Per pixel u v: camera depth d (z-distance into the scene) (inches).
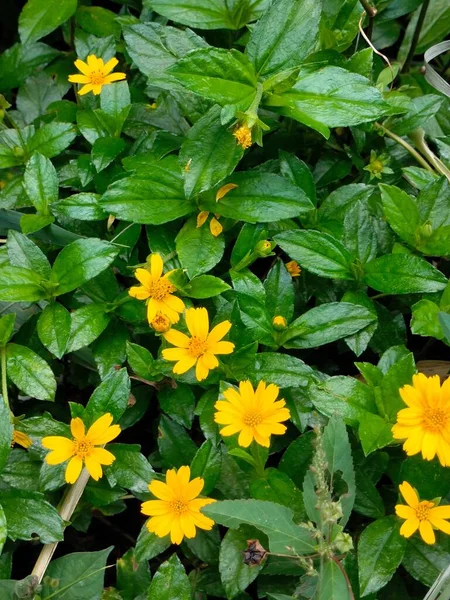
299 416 13.8
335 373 15.8
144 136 16.1
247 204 14.7
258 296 14.5
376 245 15.0
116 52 18.7
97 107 17.3
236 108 13.9
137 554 13.1
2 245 16.3
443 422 12.2
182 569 12.7
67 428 13.6
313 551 12.0
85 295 14.8
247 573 12.7
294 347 14.2
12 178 16.5
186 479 12.6
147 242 16.2
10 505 13.0
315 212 15.5
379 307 15.0
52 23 17.7
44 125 16.4
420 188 15.8
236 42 17.1
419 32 18.6
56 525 12.9
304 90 14.3
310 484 12.1
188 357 13.2
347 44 16.7
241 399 12.6
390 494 14.0
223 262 15.9
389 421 13.2
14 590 12.4
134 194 14.6
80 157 16.0
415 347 16.3
